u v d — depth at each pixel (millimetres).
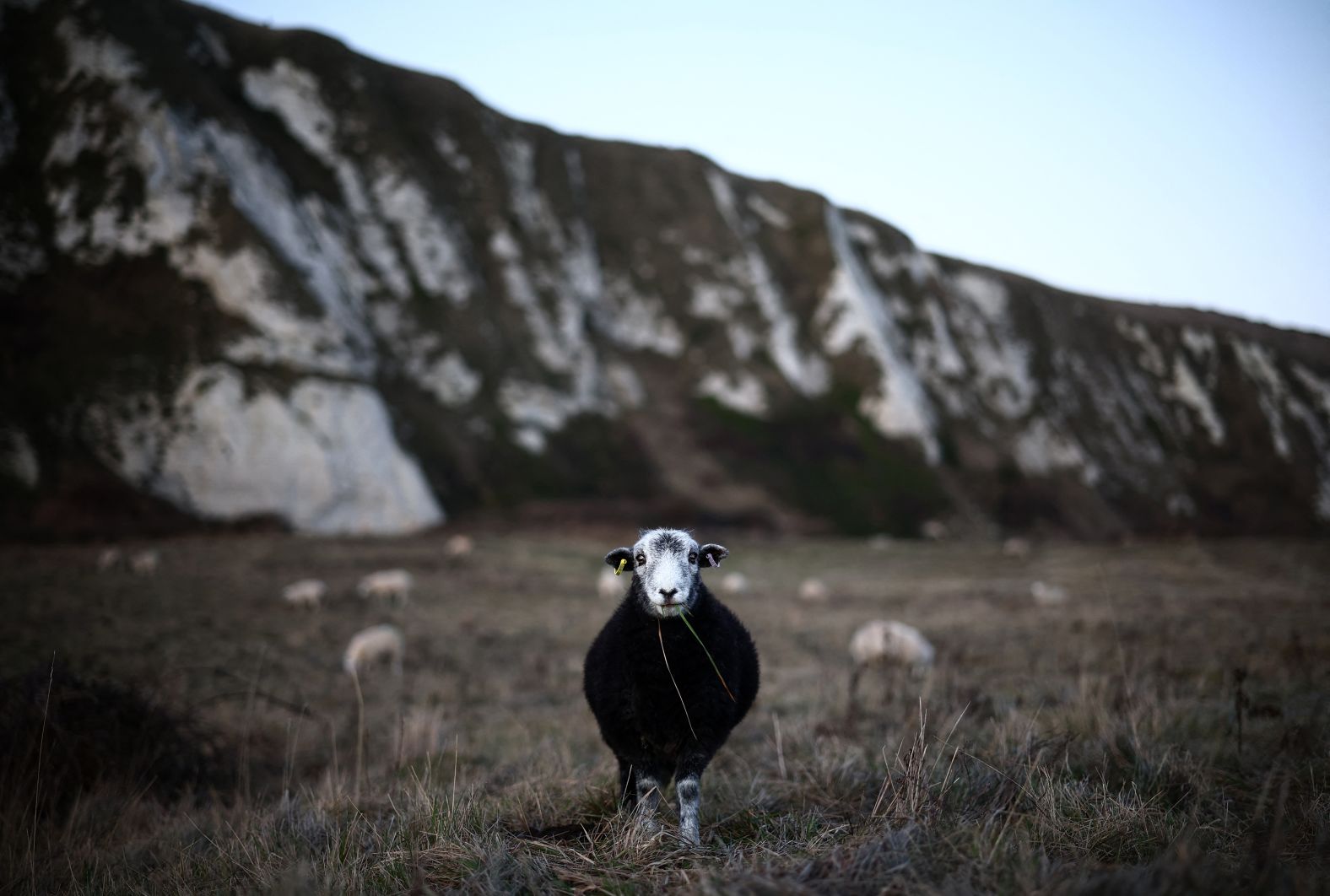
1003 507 71500
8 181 47156
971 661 12711
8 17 52000
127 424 41562
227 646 17578
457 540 38250
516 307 67875
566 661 16891
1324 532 74938
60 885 4676
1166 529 73000
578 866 3789
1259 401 84812
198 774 7652
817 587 31250
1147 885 2855
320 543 38656
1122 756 5152
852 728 7145
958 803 4234
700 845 3986
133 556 29984
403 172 66438
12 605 20812
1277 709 6461
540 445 59344
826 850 3635
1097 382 86875
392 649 16422
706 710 4512
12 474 36875
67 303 44500
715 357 74688
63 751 6891
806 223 88000
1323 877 2881
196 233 49094
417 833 4383
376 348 57188
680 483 62688
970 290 94125
